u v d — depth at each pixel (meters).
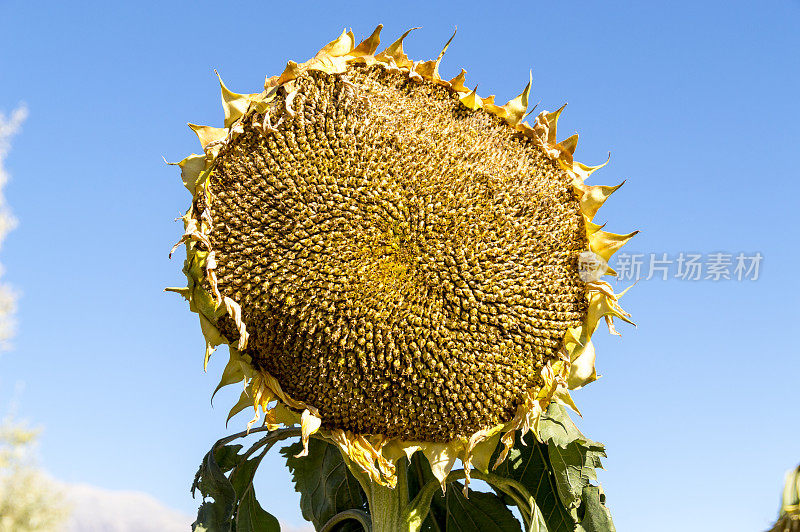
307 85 3.45
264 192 3.36
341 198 3.35
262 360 3.55
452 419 3.53
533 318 3.53
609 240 3.67
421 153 3.46
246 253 3.36
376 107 3.47
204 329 3.51
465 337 3.42
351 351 3.38
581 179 3.73
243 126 3.43
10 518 9.86
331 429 3.62
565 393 3.65
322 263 3.33
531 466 4.18
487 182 3.53
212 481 4.20
